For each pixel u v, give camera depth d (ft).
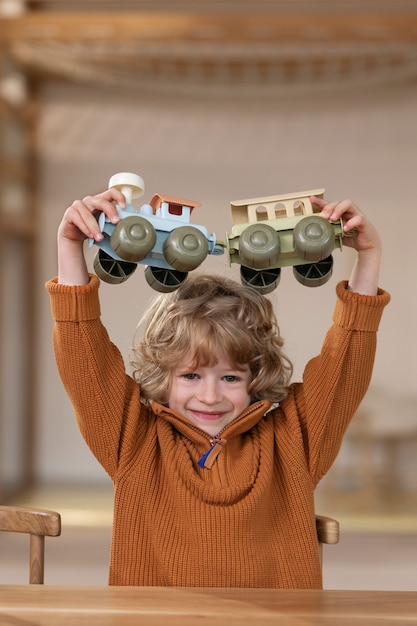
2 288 14.76
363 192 18.61
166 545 3.51
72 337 3.50
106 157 18.93
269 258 3.08
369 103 18.58
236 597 2.75
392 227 18.51
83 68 17.37
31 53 16.90
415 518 13.85
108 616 2.54
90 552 11.14
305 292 18.66
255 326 3.84
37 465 18.78
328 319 18.60
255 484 3.63
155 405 3.76
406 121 18.51
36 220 18.52
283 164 18.80
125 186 3.23
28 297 18.35
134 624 2.47
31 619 2.51
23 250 18.29
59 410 18.80
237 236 3.19
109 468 3.69
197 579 3.43
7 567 10.06
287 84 18.17
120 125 18.93
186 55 16.76
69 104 18.92
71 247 3.44
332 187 18.69
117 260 3.24
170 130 18.94
